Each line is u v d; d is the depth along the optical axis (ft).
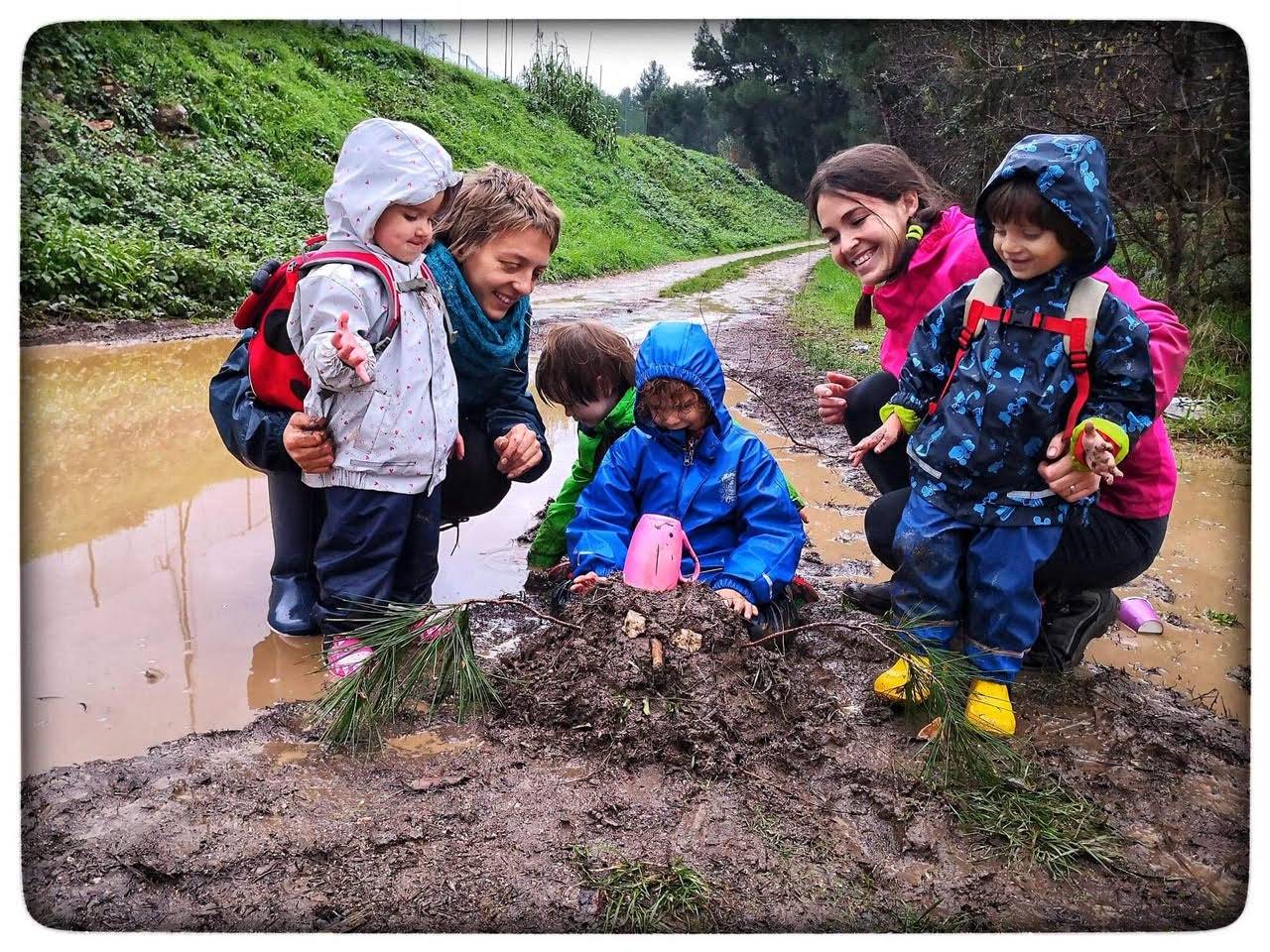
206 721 9.10
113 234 32.60
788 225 86.58
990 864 7.51
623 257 60.23
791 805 8.02
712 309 40.19
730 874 7.32
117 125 41.29
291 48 54.60
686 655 9.00
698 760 8.42
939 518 9.18
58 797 7.89
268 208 41.83
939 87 32.14
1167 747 8.80
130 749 8.63
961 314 9.37
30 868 7.24
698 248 72.18
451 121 60.13
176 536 13.15
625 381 12.03
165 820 7.68
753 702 8.96
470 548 13.29
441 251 10.74
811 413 20.74
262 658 10.24
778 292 49.34
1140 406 8.50
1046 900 7.20
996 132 28.19
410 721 9.12
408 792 8.07
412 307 10.02
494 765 8.45
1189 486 15.84
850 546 13.42
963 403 8.97
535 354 27.07
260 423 10.20
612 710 8.71
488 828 7.68
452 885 7.14
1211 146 23.34
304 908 6.95
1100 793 8.26
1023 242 8.52
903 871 7.43
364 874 7.24
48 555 12.46
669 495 10.71
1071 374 8.63
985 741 8.47
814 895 7.16
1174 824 7.92
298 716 9.14
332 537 10.08
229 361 10.94
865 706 9.39
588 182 68.69
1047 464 8.75
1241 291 23.91
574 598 10.00
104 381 22.08
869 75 35.40
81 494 14.52
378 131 9.70
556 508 12.37
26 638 10.44
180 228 36.14
